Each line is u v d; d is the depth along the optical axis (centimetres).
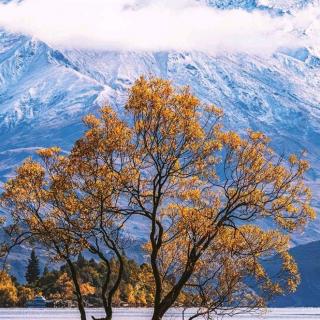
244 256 5491
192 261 5347
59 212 5488
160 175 5188
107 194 5203
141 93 5091
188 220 5316
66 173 5297
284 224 5344
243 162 5294
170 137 5147
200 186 5366
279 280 5441
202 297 5478
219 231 5472
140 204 5266
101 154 5172
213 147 5219
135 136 5159
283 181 5316
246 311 5484
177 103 5134
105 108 5188
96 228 5350
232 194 5350
